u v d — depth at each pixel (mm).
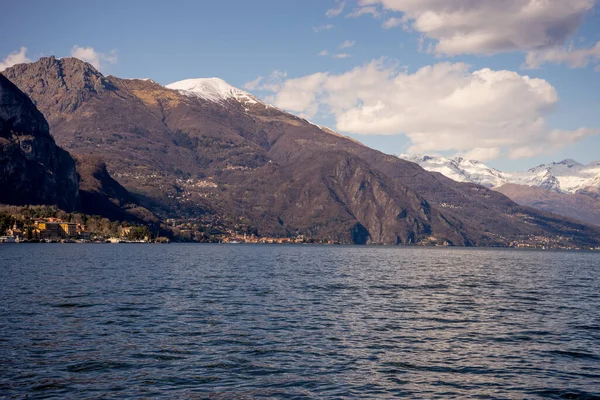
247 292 89625
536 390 38344
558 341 53344
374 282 116375
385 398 36219
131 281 104938
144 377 39438
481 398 36625
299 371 41594
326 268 167000
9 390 36156
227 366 42562
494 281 127188
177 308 69750
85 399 34938
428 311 72062
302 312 68500
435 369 42875
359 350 48312
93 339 50406
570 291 103688
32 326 55438
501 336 55500
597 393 37875
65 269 133375
